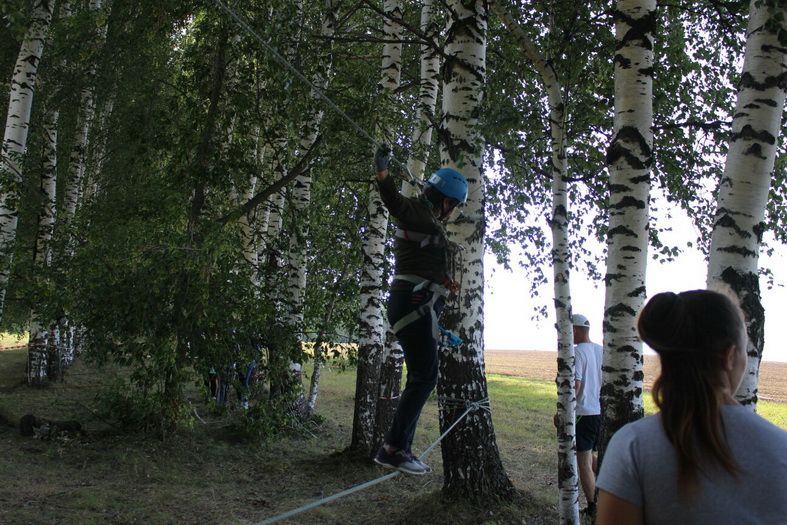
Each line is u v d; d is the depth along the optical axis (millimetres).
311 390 12594
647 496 1609
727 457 1539
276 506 7359
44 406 11578
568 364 5383
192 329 8883
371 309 9680
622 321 5168
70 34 10258
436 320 3352
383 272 10039
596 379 6781
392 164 8562
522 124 6363
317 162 9703
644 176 5242
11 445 8719
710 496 1534
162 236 9062
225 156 9430
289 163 10523
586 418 6676
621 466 1667
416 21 11188
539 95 7703
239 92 9133
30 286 9102
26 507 6340
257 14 8656
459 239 6312
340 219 11461
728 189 4301
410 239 3357
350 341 11172
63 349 15758
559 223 5570
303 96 8164
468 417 6496
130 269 8742
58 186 15922
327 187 11133
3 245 9531
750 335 4074
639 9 5332
